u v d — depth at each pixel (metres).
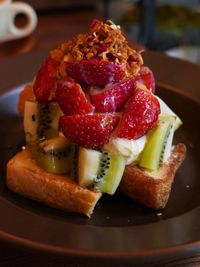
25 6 0.35
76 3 0.45
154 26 0.51
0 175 0.23
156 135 0.22
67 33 0.38
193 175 0.24
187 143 0.26
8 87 0.28
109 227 0.19
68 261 0.18
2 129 0.26
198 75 0.29
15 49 0.35
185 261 0.19
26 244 0.17
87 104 0.20
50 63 0.22
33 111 0.23
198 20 0.53
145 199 0.21
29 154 0.22
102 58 0.20
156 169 0.22
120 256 0.17
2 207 0.19
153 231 0.18
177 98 0.28
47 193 0.21
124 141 0.20
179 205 0.22
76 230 0.18
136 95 0.21
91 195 0.20
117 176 0.21
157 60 0.31
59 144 0.21
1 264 0.18
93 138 0.20
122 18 0.52
